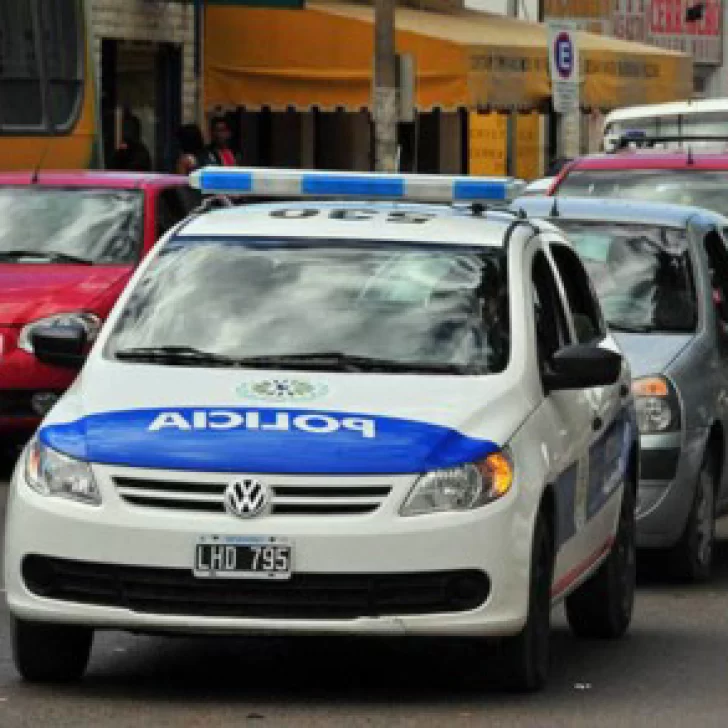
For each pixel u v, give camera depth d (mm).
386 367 14000
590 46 45750
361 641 15477
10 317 23469
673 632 16562
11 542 13258
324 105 42875
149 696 13578
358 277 14672
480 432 13227
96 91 33906
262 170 15906
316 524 12797
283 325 14336
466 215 15508
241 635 12977
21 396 23453
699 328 19172
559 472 13852
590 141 58406
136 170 40375
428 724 12844
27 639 13641
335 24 42656
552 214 20031
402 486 12867
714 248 20344
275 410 13281
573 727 12891
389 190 15695
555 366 14203
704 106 38094
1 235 25219
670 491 18188
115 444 13102
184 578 12883
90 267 24688
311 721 12883
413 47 41688
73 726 12703
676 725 13047
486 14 49656
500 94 42219
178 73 44219
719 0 72250
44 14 33000
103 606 13016
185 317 14469
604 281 19500
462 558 12867
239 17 43594
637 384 18266
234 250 14984
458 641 13312
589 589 15922
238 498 12836
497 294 14516
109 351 14297
